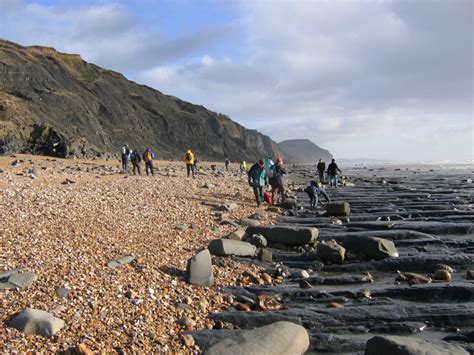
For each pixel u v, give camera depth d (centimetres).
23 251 828
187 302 705
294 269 928
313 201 1823
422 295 754
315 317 665
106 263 817
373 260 961
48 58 13250
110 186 1986
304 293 773
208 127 16825
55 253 838
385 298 754
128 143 12056
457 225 1248
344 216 1552
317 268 950
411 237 1134
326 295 760
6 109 8288
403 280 848
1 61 10244
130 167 4041
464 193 2330
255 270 916
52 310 595
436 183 3269
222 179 3120
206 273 806
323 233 1228
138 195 1756
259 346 533
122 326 591
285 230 1105
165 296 712
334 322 658
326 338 600
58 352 509
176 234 1141
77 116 10562
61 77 12375
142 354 531
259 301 723
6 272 700
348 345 591
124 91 15875
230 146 17175
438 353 496
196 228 1238
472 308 686
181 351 554
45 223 1083
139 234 1099
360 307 699
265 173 1862
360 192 2512
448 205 1766
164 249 981
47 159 4469
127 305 654
